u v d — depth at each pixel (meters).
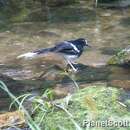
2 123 7.18
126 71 10.50
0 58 12.32
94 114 6.84
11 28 15.34
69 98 7.22
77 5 18.27
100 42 13.71
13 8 17.77
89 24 15.79
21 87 9.55
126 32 14.73
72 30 15.09
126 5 18.05
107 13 17.17
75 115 6.85
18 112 7.32
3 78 10.20
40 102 7.09
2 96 8.87
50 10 17.66
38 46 13.48
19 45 13.56
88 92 7.50
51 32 14.85
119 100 7.50
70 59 11.77
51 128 6.62
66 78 10.20
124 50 11.41
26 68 11.30
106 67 10.91
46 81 10.02
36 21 16.28
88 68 11.02
